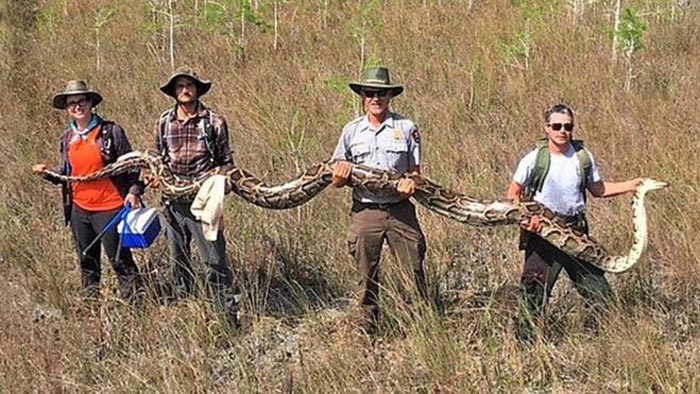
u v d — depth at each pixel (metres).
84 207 7.02
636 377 5.50
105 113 12.12
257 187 6.54
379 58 13.55
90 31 16.47
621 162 9.09
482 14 15.76
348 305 7.07
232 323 6.60
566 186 6.04
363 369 5.92
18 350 6.16
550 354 5.93
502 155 9.61
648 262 7.17
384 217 6.21
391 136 6.16
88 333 6.52
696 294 6.74
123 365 5.98
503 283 7.06
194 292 6.86
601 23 14.55
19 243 8.07
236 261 7.57
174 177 6.74
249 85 12.69
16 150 10.57
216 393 5.80
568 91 11.69
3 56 15.47
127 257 7.16
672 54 13.30
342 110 11.02
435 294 6.73
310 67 13.56
